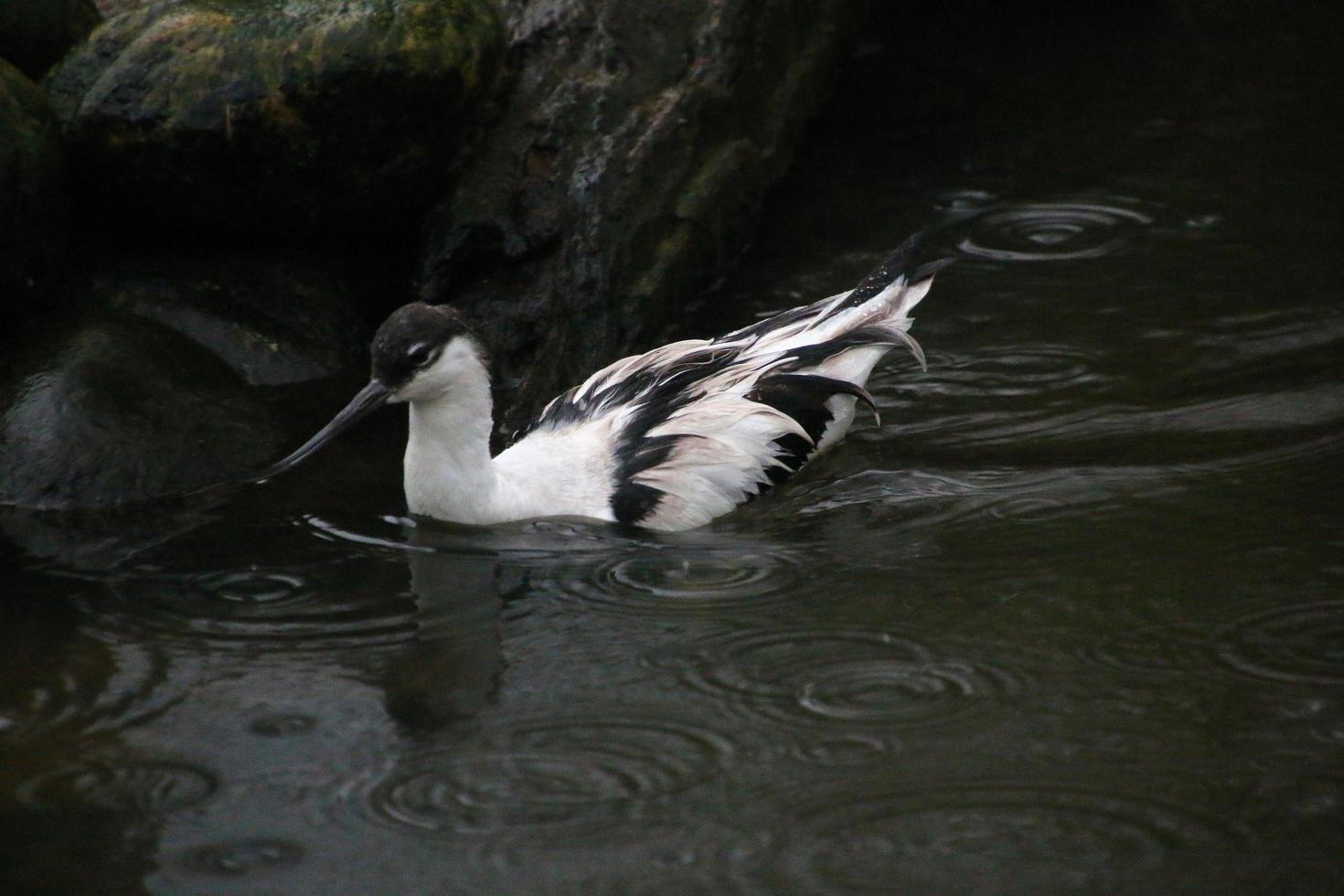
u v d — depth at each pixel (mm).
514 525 11586
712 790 8656
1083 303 14336
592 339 13922
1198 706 9211
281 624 10391
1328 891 7754
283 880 8047
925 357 13711
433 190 14430
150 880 8047
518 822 8445
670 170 14844
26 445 12031
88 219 14102
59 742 9133
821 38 17641
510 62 14906
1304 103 17641
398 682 9719
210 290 13867
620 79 14977
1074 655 9750
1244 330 13688
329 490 12180
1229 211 15672
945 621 10172
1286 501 11320
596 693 9562
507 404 13570
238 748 9094
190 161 13469
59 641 10172
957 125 17797
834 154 17359
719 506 11711
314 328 13898
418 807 8586
